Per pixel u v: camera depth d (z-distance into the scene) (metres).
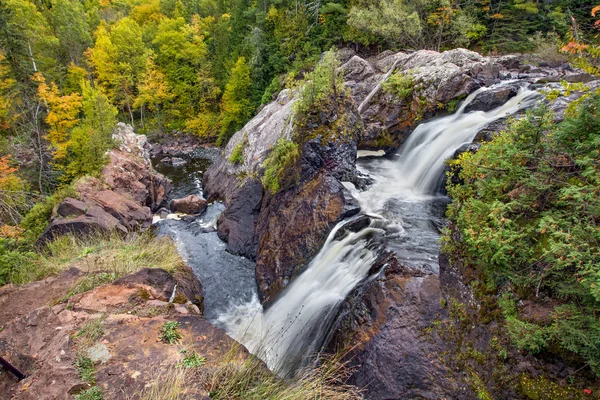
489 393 3.96
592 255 3.18
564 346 3.39
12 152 20.02
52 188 19.66
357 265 7.61
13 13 21.41
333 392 4.41
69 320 5.39
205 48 37.66
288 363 6.59
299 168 10.76
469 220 4.74
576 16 22.98
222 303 9.46
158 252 9.19
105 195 14.74
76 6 43.06
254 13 32.06
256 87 29.50
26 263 7.81
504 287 4.34
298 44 28.23
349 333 5.88
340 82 11.85
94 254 8.27
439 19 23.78
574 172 4.14
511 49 24.48
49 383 4.13
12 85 20.67
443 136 12.36
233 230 12.52
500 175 5.00
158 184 19.75
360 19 23.92
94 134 17.27
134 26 36.47
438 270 6.30
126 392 4.08
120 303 5.97
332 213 9.29
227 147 19.77
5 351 4.64
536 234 4.13
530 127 4.55
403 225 8.73
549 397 3.45
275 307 8.70
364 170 13.32
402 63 18.38
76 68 32.72
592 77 12.46
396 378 4.79
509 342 4.00
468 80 14.37
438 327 4.96
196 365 4.56
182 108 36.50
